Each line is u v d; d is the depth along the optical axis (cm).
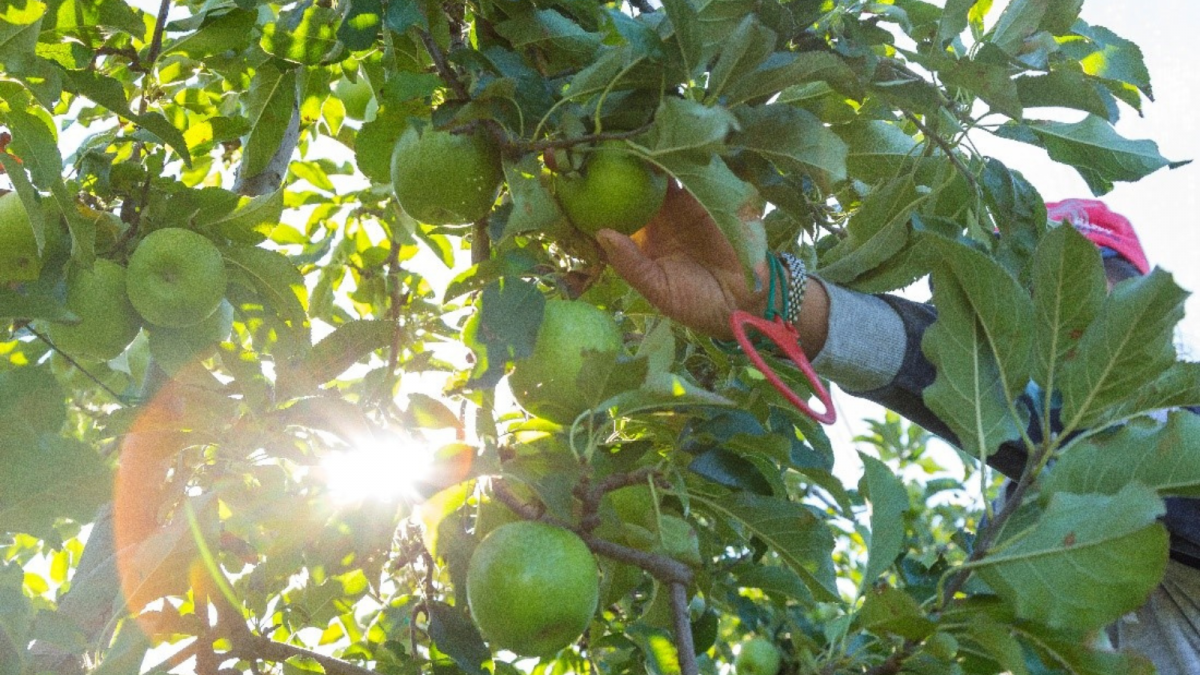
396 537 216
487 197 174
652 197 164
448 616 184
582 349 151
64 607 167
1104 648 146
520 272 165
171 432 180
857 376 172
